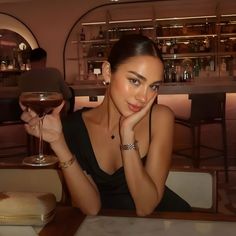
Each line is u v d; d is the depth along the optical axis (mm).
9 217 919
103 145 1220
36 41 7254
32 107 1001
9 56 7418
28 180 1487
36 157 1199
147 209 1029
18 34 7355
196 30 6684
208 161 4281
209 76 6527
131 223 926
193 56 6605
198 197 1396
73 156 1077
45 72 3666
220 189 3377
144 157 1194
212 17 6641
